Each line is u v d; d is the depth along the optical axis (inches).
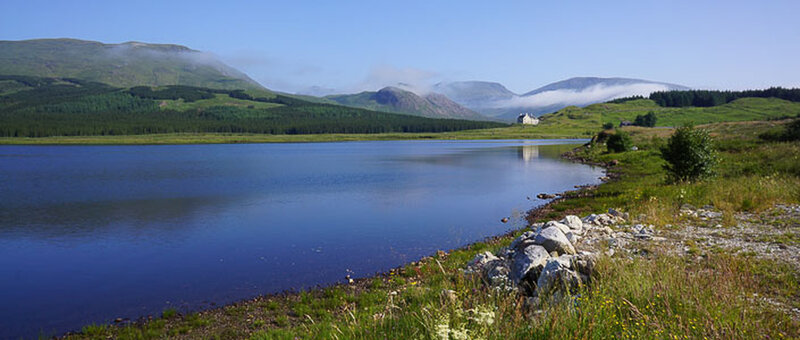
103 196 1524.4
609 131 3855.8
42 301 565.0
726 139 2500.0
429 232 936.3
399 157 3794.3
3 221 1100.5
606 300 260.8
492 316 245.0
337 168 2674.7
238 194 1568.7
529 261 386.9
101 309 537.0
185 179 2078.0
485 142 7844.5
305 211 1219.9
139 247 842.2
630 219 678.5
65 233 965.8
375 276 633.0
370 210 1226.0
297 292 575.8
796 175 1031.6
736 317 230.1
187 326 471.8
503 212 1157.1
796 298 289.1
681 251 453.4
